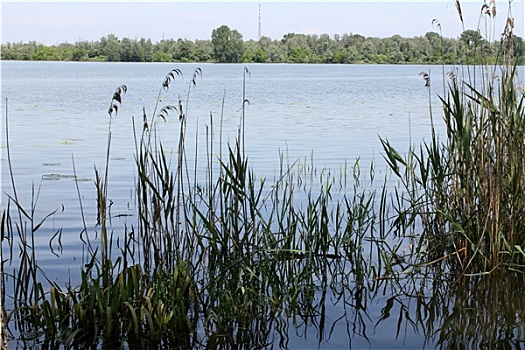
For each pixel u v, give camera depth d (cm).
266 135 1496
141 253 658
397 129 1625
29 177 1006
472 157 638
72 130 1570
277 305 535
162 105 2267
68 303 492
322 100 2633
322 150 1284
